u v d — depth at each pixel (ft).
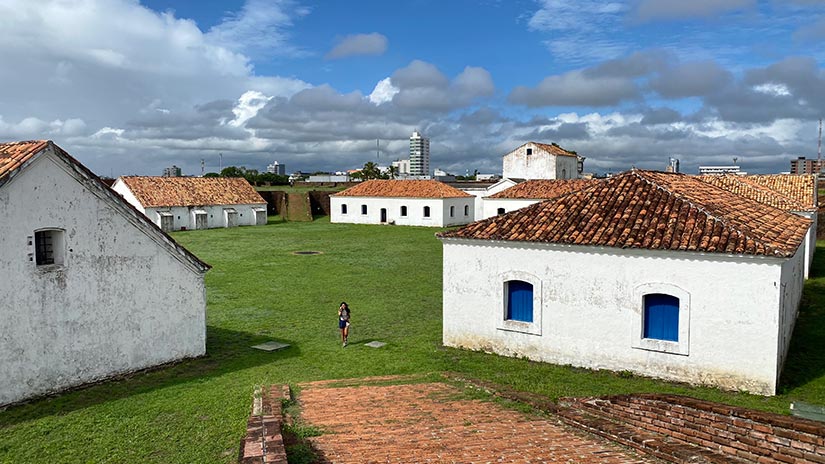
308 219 229.25
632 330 49.57
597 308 51.11
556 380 48.39
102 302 48.34
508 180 202.90
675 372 47.96
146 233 51.34
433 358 56.13
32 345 43.86
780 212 65.51
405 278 100.73
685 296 46.98
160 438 36.81
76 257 46.42
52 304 44.98
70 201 45.88
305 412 37.58
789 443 27.78
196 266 55.67
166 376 51.03
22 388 43.39
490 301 57.11
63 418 40.47
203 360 56.13
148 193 184.24
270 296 86.07
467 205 212.02
